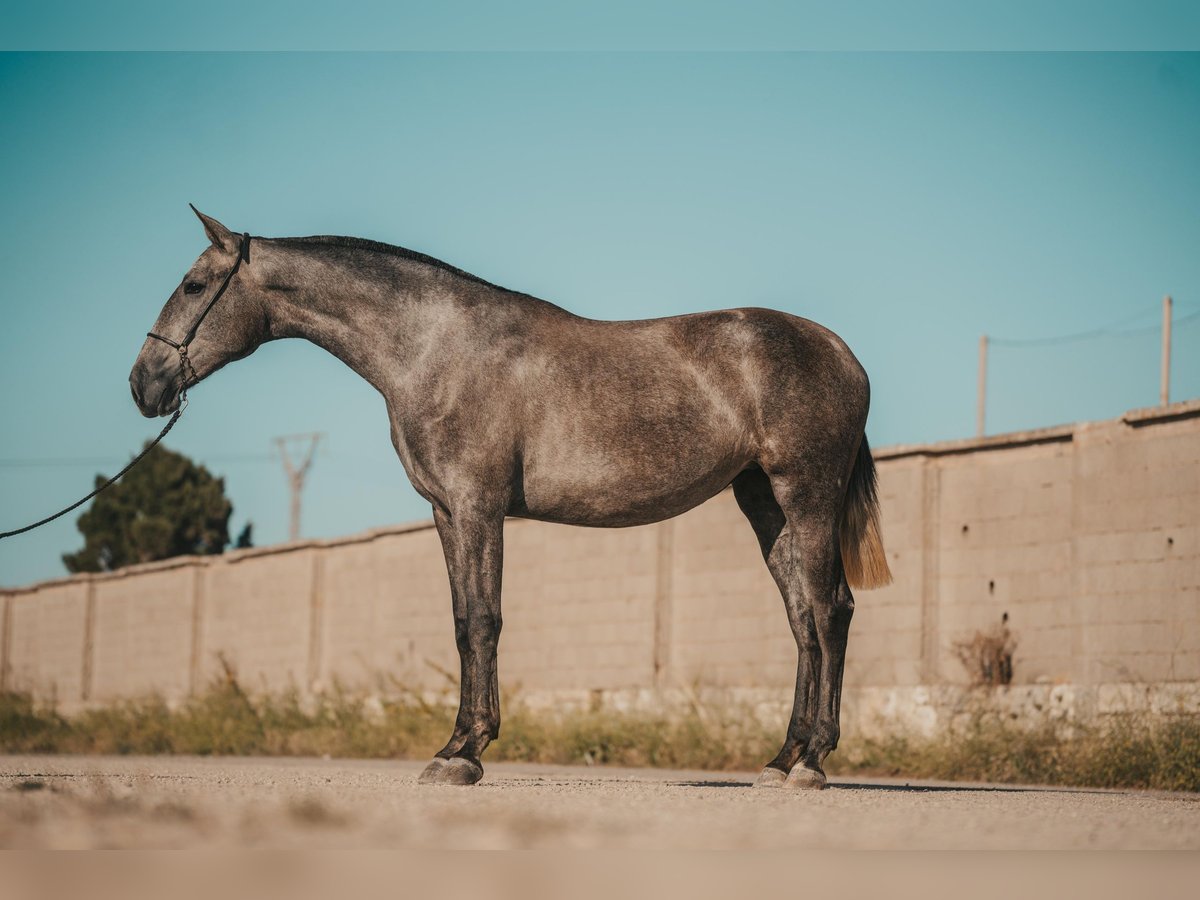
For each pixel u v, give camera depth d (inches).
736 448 374.9
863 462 388.5
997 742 602.9
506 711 853.8
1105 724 595.5
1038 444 650.8
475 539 365.7
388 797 307.1
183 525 2121.1
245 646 1174.3
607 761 748.0
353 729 901.2
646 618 825.5
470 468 367.2
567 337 376.5
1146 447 605.9
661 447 370.3
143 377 381.4
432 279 380.2
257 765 657.6
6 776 422.6
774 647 749.9
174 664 1245.1
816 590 371.2
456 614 368.5
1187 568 585.6
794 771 365.4
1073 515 629.6
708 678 784.9
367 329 379.9
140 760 783.1
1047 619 637.9
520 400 369.7
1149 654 594.9
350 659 1065.5
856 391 381.1
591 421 369.7
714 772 663.1
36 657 1445.6
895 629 691.4
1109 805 335.3
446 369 371.2
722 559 786.8
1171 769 534.6
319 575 1106.7
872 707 689.6
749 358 374.6
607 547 856.3
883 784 498.3
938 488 687.7
